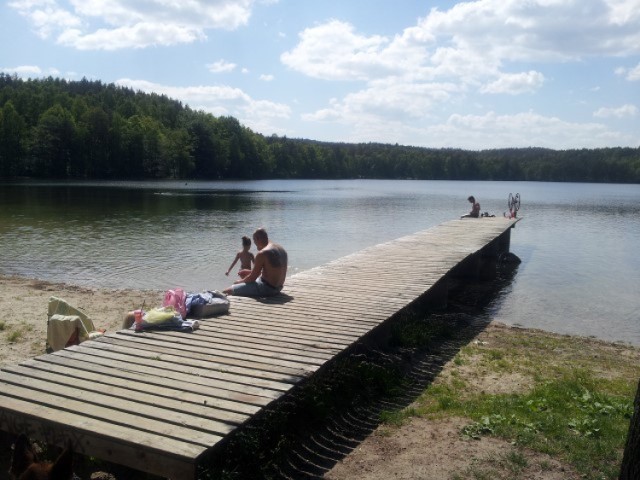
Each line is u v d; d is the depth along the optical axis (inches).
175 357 229.8
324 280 434.0
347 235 1115.9
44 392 188.5
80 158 3481.8
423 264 522.0
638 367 351.6
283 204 1988.2
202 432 162.9
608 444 212.4
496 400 265.6
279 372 216.1
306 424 223.3
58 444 167.2
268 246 364.2
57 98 4210.1
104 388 193.2
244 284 361.4
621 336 454.0
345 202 2214.6
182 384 199.5
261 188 3302.2
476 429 228.8
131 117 4183.1
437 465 198.8
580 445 212.4
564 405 260.5
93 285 586.2
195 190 2753.4
